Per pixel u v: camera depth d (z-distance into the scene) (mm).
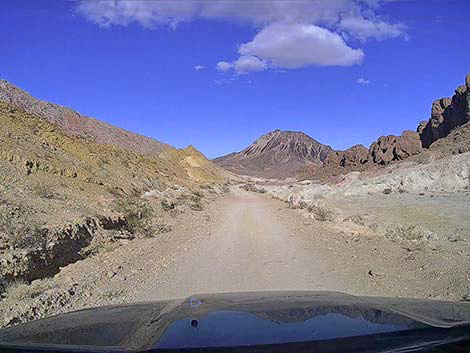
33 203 14516
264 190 72250
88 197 19062
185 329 2289
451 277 9594
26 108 52375
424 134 78375
